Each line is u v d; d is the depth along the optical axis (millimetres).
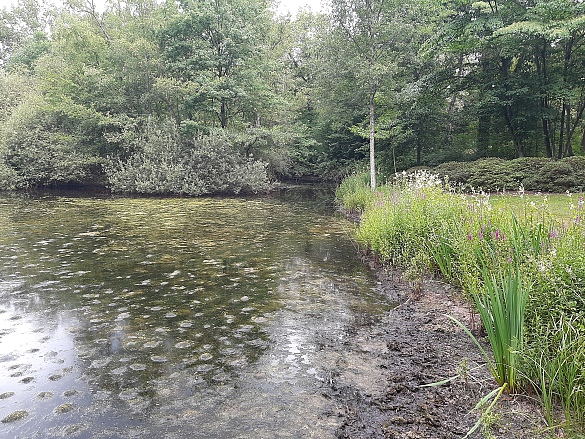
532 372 2824
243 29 21656
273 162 24516
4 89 26781
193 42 21953
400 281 6164
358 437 2643
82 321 4668
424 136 19891
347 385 3307
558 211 8875
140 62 22203
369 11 15484
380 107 18844
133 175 20641
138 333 4355
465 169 14555
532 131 17031
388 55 16312
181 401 3105
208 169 20906
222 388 3285
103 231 10359
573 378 2473
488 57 17594
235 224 11625
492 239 4758
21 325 4547
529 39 14766
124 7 25000
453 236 5422
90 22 25578
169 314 4898
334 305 5223
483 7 15039
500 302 2941
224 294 5645
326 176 27469
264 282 6211
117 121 21578
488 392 3020
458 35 15328
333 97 19125
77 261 7352
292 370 3568
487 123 19453
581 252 3326
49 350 3965
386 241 6684
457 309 4871
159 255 7855
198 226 11242
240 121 23438
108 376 3482
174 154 20812
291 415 2906
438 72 17422
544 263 3312
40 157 22219
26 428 2777
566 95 14828
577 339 2607
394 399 3082
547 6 12875
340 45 16062
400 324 4566
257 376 3471
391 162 20500
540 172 12953
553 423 2512
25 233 9984
